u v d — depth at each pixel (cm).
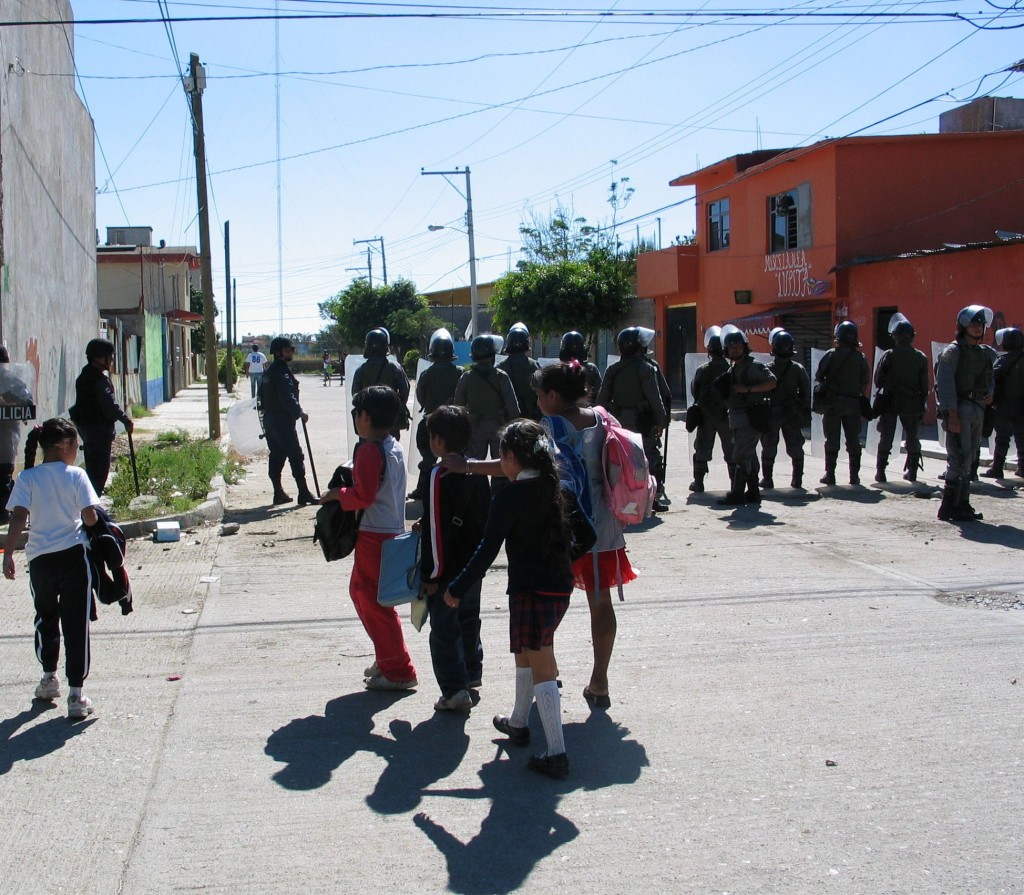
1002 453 1254
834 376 1227
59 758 453
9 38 1213
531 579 440
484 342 981
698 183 3006
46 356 1409
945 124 2695
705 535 948
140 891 343
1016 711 500
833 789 416
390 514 534
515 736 468
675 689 537
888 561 830
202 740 475
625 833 381
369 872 354
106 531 514
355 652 609
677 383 3212
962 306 1939
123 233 5156
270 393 1119
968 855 361
